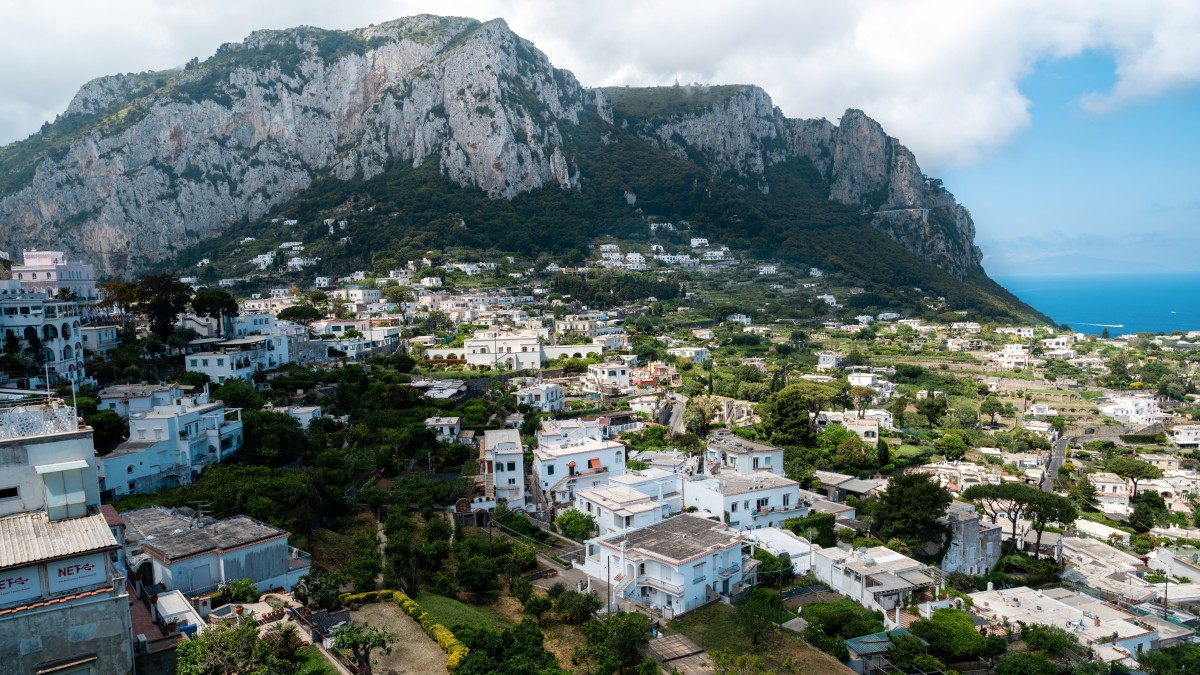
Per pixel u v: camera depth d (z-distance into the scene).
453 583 79.12
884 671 73.69
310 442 117.12
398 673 58.66
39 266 194.00
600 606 75.06
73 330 127.81
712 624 77.25
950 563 106.62
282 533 70.56
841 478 134.00
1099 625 85.00
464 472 115.50
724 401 182.00
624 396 183.75
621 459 119.44
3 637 38.31
